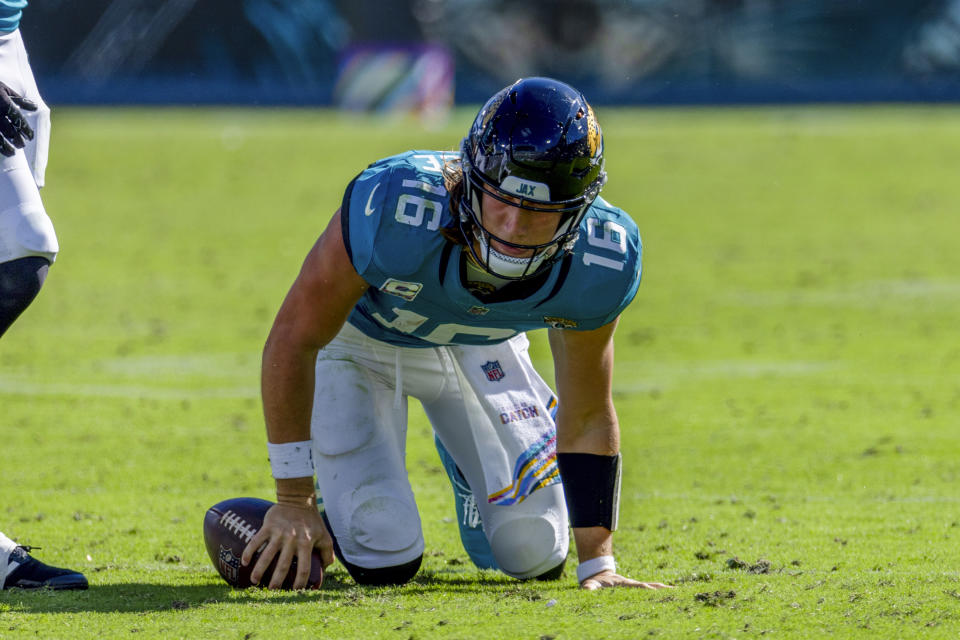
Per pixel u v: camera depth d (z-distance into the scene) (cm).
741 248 5428
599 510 1357
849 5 15388
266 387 1280
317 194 6994
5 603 1245
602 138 1145
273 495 2033
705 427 2603
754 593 1256
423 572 1545
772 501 1977
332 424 1462
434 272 1210
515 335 1413
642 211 6512
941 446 2408
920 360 3362
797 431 2555
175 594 1299
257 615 1179
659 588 1302
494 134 1106
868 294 4406
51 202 6669
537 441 1500
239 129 10575
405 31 13525
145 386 3045
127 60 13988
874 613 1154
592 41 15475
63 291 4444
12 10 1424
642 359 3416
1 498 1977
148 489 2064
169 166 8056
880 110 12888
